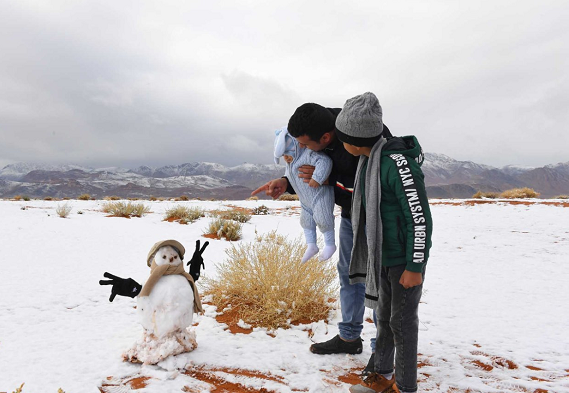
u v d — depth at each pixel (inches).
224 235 489.1
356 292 143.9
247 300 202.5
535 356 149.7
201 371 133.1
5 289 233.9
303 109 117.3
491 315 201.8
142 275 278.8
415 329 104.5
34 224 502.0
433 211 781.9
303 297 193.9
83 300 216.8
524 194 1141.7
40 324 177.3
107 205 743.7
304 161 127.7
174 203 1051.9
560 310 210.7
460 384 126.3
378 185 102.4
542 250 393.7
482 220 629.0
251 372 133.2
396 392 111.9
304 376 130.0
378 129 102.7
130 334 165.8
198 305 150.4
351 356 147.9
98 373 127.3
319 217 131.0
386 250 105.0
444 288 256.1
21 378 122.2
